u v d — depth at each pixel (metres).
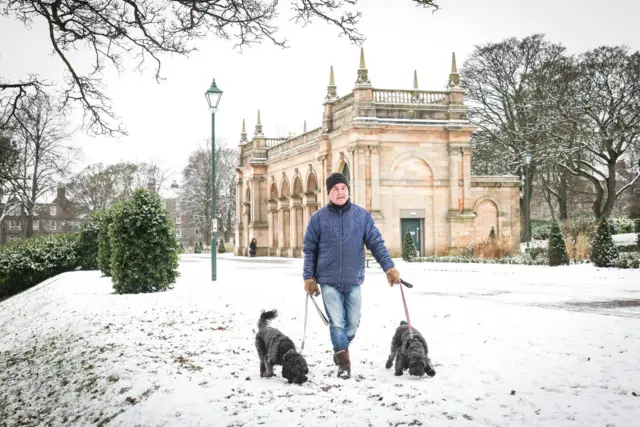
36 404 9.53
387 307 13.23
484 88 55.62
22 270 31.77
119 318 14.04
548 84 49.22
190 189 91.81
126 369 9.05
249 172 60.69
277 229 57.81
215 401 6.86
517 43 53.38
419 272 26.86
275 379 7.68
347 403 6.40
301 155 50.34
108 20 12.09
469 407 6.14
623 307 13.85
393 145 40.41
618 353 8.04
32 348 13.80
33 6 11.54
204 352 9.76
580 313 11.62
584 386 6.66
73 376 9.98
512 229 44.44
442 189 41.22
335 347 7.41
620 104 44.25
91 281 24.36
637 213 51.12
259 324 8.11
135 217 19.09
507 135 54.59
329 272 7.52
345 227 7.53
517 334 9.56
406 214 40.56
